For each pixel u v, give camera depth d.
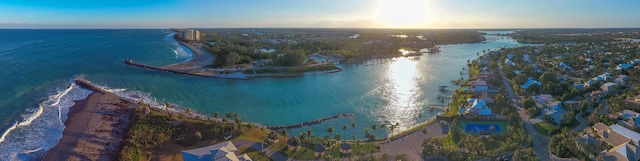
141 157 76.69
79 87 141.12
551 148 78.12
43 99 122.81
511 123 96.19
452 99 126.44
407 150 82.50
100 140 86.94
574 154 75.94
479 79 151.75
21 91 133.00
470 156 74.56
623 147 72.81
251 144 83.81
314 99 136.00
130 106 114.94
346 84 164.50
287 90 151.75
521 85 142.62
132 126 92.38
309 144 84.12
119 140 87.50
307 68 197.88
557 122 96.69
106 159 77.50
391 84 163.75
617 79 148.75
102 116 104.00
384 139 89.50
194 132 88.06
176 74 181.88
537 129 93.62
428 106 124.50
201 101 131.62
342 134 97.69
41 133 91.94
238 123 93.31
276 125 105.38
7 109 110.81
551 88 131.25
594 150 77.44
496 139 86.38
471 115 102.56
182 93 142.88
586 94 125.81
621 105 105.62
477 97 124.81
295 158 77.69
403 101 131.75
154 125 92.19
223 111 119.44
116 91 141.00
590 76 166.75
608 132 83.56
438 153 76.50
